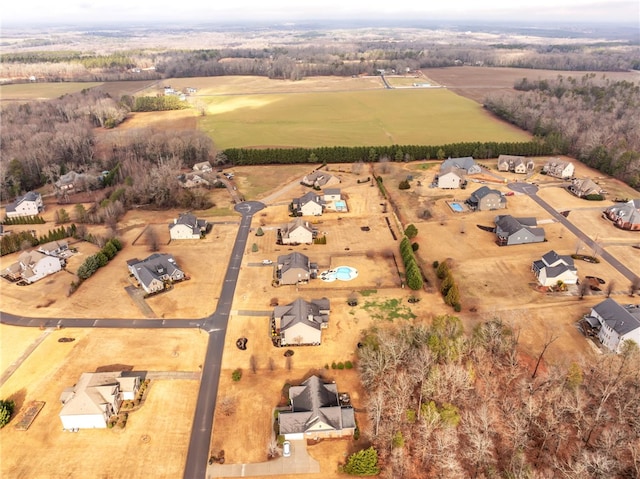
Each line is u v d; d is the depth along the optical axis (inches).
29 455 2096.5
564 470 1856.5
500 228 4001.0
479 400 2250.2
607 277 3390.7
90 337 2844.5
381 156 6077.8
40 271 3501.5
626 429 2068.2
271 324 2923.2
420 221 4379.9
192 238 4104.3
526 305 3090.6
